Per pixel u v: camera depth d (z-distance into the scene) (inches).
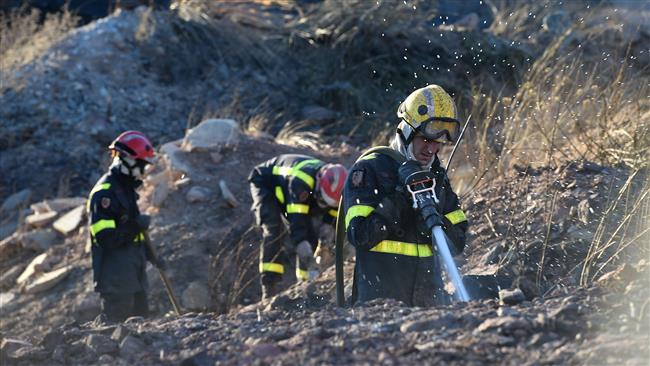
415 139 263.9
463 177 471.5
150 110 841.5
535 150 440.8
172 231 556.7
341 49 909.2
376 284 262.4
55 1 1013.2
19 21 946.1
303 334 202.4
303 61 917.8
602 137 423.8
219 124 631.8
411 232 265.3
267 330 216.7
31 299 535.5
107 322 257.0
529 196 383.6
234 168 606.9
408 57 887.1
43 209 634.2
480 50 844.6
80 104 828.0
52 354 220.4
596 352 176.1
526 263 329.7
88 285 533.0
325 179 435.5
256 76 894.4
